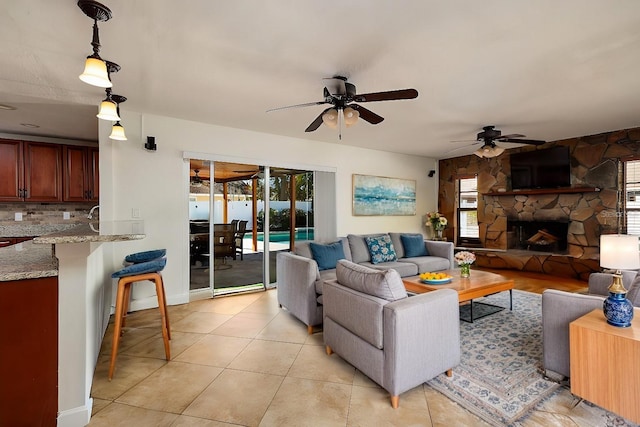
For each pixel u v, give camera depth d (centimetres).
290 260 341
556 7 178
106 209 347
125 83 283
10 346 162
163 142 382
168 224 386
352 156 569
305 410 185
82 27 195
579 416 177
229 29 199
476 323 321
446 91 305
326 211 541
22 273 163
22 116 366
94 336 225
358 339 216
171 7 176
